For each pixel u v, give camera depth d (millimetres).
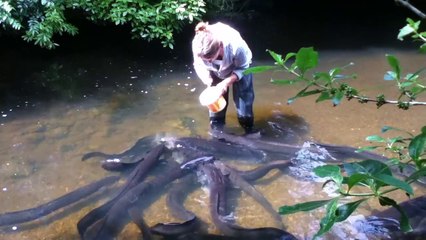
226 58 4668
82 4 7574
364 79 6898
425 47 1483
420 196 4062
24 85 6945
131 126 5715
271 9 10461
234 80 4828
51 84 6992
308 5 10922
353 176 1154
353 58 7891
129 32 8758
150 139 5375
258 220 4129
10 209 4273
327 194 4465
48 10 7188
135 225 4066
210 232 3961
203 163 4824
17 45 8234
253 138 5250
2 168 4848
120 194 4367
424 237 3670
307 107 6172
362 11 10734
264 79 7062
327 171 1248
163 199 4469
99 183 4516
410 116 5816
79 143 5324
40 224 4102
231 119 5863
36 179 4695
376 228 3832
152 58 8031
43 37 7082
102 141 5371
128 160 4969
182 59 8000
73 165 4926
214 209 4137
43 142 5340
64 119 5895
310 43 8797
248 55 4809
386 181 1106
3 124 5746
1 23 7578
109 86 6941
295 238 3670
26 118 5918
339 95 1476
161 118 5910
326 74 1468
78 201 4418
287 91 6641
